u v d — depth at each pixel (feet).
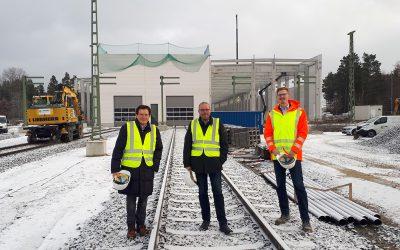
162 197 25.38
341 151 64.64
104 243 18.56
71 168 45.14
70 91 97.14
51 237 19.90
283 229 19.93
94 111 60.23
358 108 215.72
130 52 214.07
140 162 18.70
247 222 21.22
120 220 22.47
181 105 217.56
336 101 349.00
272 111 20.81
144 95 216.95
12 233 21.09
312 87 208.33
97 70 59.21
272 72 203.41
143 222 19.25
